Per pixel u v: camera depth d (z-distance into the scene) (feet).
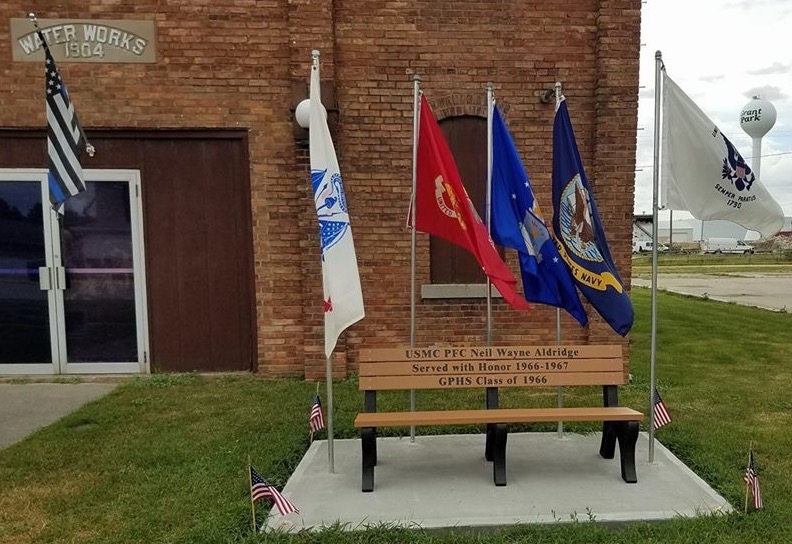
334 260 13.46
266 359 23.25
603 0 21.98
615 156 22.36
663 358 26.99
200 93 22.41
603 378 14.40
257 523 11.73
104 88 22.22
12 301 23.34
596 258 13.91
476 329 23.26
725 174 13.64
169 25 22.15
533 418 13.20
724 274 102.53
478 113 22.57
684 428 17.24
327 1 21.72
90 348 23.57
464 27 22.36
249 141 22.63
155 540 11.20
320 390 21.12
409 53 22.33
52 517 12.10
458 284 23.09
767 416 18.53
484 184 22.99
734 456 15.17
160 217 23.26
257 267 23.00
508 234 14.52
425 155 14.49
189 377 22.79
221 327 23.66
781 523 11.60
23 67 22.09
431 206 14.73
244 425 17.39
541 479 13.75
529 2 22.38
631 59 22.16
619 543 11.02
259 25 22.29
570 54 22.56
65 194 16.11
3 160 22.88
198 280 23.48
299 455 15.47
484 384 14.30
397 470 14.34
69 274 23.32
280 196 22.85
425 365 14.29
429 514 12.05
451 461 14.89
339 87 22.29
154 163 23.06
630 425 13.37
